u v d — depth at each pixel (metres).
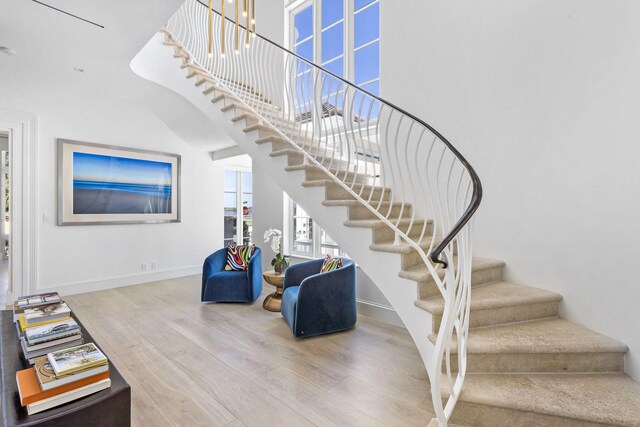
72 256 4.54
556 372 1.87
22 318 2.10
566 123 2.29
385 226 2.50
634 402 1.58
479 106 2.83
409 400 2.10
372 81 4.05
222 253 4.68
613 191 2.04
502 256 2.71
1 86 3.90
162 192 5.43
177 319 3.61
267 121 3.26
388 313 3.58
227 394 2.16
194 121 4.72
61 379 1.36
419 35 3.29
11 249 4.09
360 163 4.08
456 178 2.94
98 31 2.61
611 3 2.05
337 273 3.22
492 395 1.63
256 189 5.52
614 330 1.99
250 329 3.33
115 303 4.18
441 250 1.48
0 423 1.73
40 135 4.27
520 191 2.57
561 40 2.33
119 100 4.97
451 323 1.51
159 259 5.43
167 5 2.28
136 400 2.09
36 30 2.58
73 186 4.50
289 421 1.89
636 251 1.92
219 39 4.30
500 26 2.69
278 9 5.21
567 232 2.29
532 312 2.26
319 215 2.77
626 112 1.98
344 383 2.30
